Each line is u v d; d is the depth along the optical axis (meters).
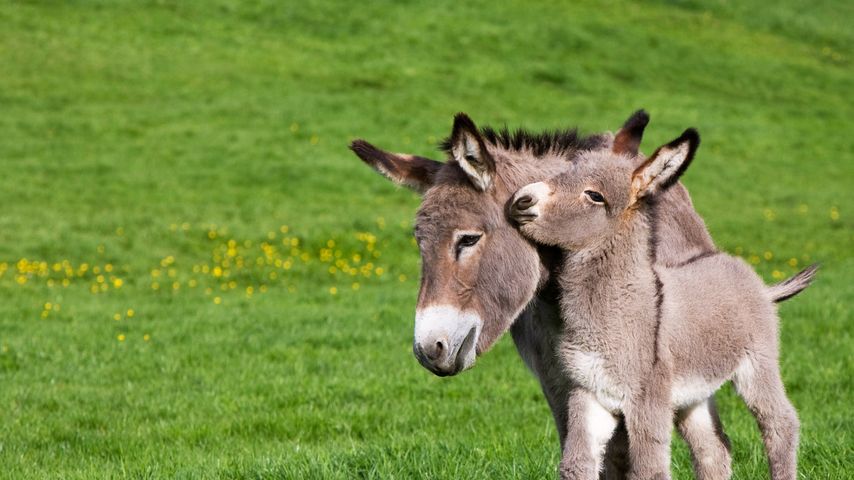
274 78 132.50
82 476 27.03
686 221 22.92
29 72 124.44
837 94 156.62
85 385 41.56
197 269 74.88
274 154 107.19
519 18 167.50
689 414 21.67
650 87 148.25
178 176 98.81
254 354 46.81
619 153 19.95
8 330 53.41
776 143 129.50
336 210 92.38
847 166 122.75
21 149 102.12
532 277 18.30
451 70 143.75
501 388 39.38
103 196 91.75
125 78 126.75
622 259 18.58
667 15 182.12
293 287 71.75
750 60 165.75
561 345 18.78
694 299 19.98
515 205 17.77
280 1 160.75
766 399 20.91
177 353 47.06
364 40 151.00
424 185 19.03
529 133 20.02
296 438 33.03
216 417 36.25
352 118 120.50
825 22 189.00
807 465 24.12
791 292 22.92
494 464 24.81
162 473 26.53
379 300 63.16
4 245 76.81
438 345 17.27
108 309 60.78
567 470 18.08
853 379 37.94
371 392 39.00
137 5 151.88
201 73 131.25
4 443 32.41
